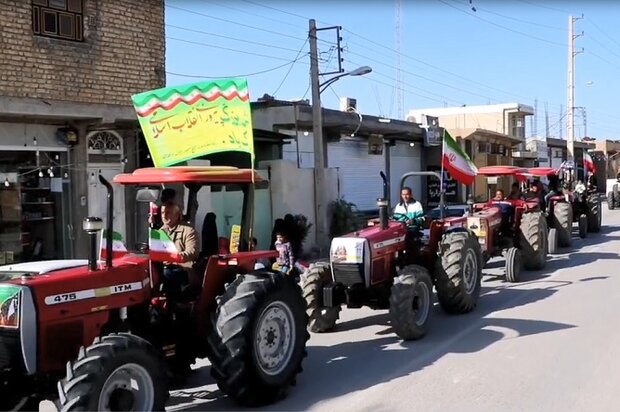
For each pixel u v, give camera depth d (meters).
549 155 45.16
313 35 16.19
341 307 9.39
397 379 6.33
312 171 17.06
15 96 10.38
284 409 5.61
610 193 33.34
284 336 5.93
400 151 25.03
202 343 5.86
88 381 4.44
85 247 11.91
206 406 5.72
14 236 11.09
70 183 11.82
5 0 10.26
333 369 6.76
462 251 8.97
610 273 12.52
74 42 11.23
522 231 13.02
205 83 6.11
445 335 8.02
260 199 15.83
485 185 27.48
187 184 5.86
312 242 16.59
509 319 8.79
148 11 12.41
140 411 4.80
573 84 38.38
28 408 4.86
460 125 42.94
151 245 5.75
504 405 5.50
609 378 6.14
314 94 16.45
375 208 22.94
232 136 5.99
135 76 12.17
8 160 10.98
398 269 8.41
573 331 7.97
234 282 5.76
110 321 5.23
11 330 4.59
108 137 12.40
